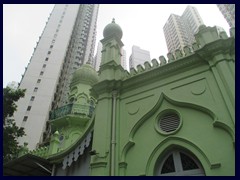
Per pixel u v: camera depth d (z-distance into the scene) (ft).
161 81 32.14
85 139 34.14
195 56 30.30
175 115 28.86
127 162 28.22
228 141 23.39
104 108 33.65
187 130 26.40
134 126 30.12
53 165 37.81
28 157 37.04
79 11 228.63
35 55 172.04
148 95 31.99
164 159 26.94
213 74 27.99
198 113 26.99
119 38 42.93
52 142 46.34
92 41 222.28
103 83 35.86
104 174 27.58
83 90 66.85
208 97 26.96
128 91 34.58
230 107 24.31
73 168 34.88
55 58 173.06
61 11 212.84
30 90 150.41
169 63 31.96
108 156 28.91
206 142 24.53
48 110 143.64
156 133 28.37
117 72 37.17
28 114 138.00
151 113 30.17
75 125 58.70
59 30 193.88
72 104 61.26
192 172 24.53
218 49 28.32
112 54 39.47
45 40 184.24
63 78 174.70
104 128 31.50
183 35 225.15
